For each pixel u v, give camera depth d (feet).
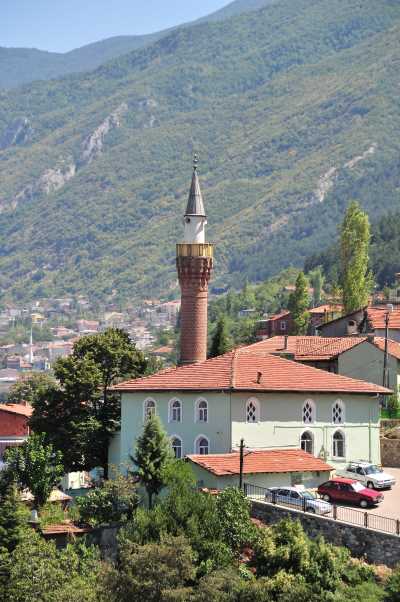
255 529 287.89
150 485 322.55
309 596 256.11
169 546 270.26
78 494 391.45
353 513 296.71
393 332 526.16
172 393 369.30
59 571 274.98
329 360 459.32
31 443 350.02
